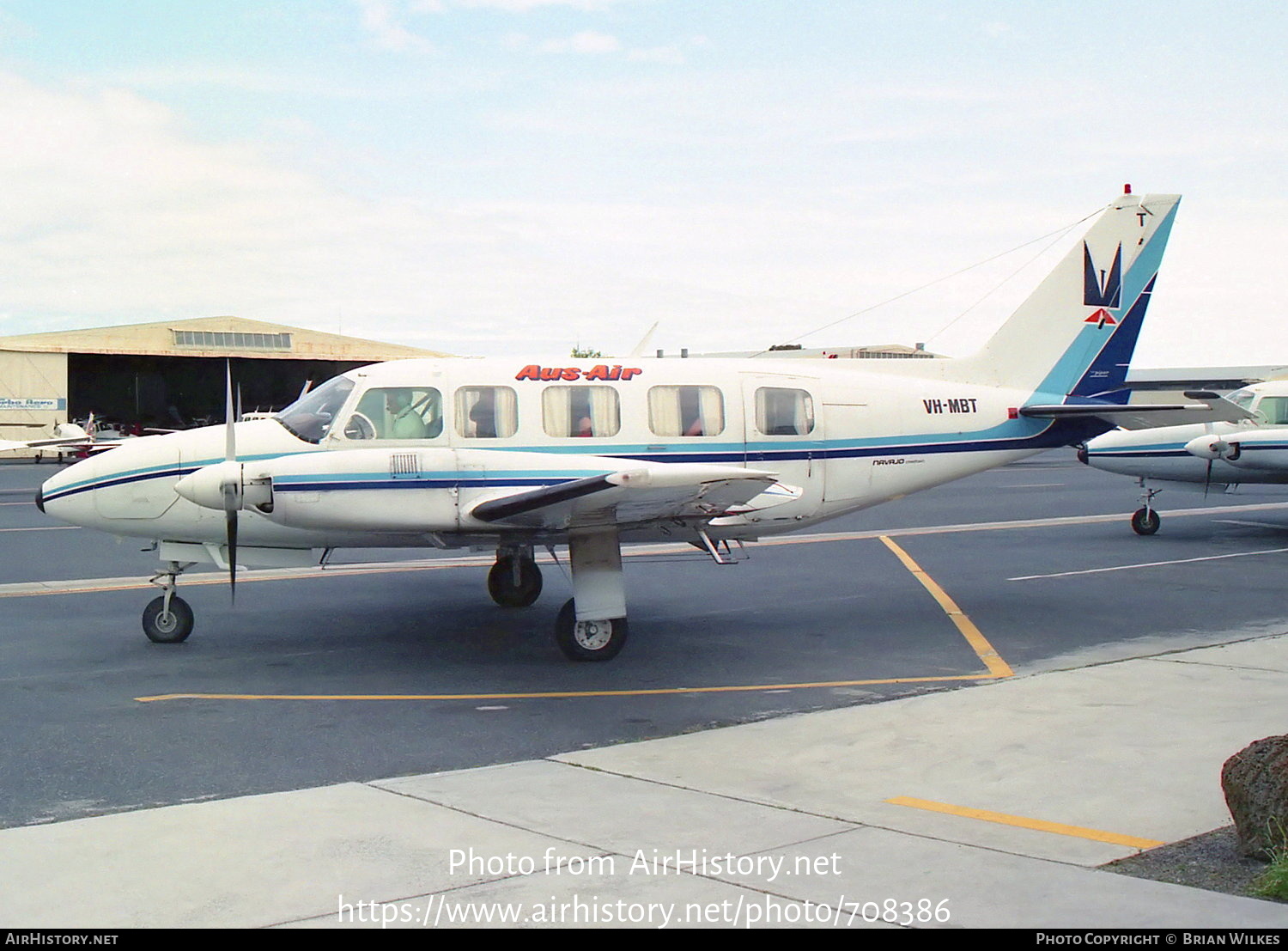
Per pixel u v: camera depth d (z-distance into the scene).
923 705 8.82
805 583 15.78
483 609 13.84
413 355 68.31
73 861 5.39
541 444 11.45
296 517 10.14
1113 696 8.98
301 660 10.88
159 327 61.75
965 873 5.20
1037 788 6.59
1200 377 71.38
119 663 10.67
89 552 19.38
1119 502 28.98
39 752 7.58
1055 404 13.94
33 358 57.53
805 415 12.41
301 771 7.12
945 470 13.25
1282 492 31.39
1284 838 5.19
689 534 11.60
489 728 8.27
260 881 5.12
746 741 7.83
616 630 10.83
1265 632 11.90
